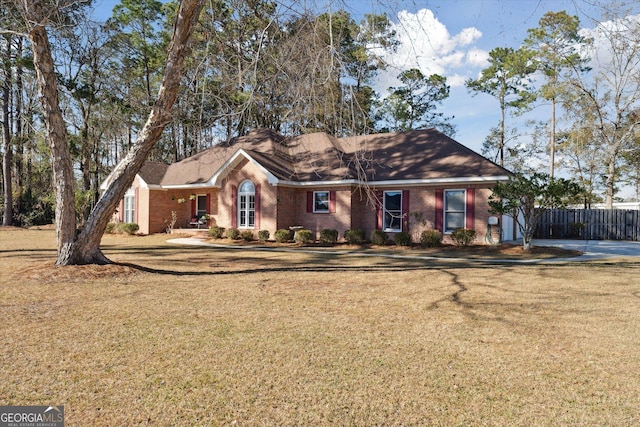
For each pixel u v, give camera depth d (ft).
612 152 93.56
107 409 11.14
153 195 79.41
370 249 55.88
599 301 24.12
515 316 20.84
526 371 14.01
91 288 26.58
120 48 45.21
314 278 31.81
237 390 12.36
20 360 14.39
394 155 66.95
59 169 31.68
